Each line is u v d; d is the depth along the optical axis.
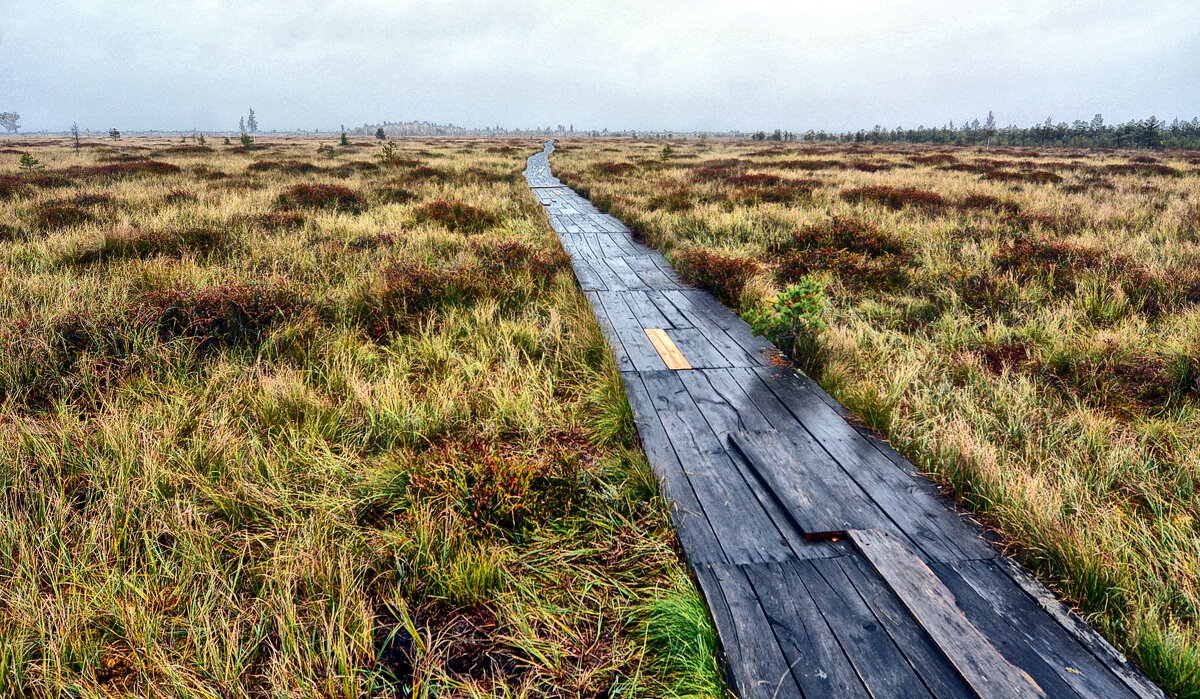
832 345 4.93
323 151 33.72
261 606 2.23
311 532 2.59
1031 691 1.79
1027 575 2.35
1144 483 3.02
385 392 3.92
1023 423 3.59
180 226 8.52
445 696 1.93
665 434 3.56
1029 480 2.83
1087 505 2.82
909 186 16.20
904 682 1.86
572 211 14.30
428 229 9.60
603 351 4.79
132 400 3.79
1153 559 2.42
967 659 1.90
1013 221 10.18
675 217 11.58
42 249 7.00
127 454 3.00
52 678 1.91
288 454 3.21
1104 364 4.46
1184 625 2.13
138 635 2.06
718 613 2.15
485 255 7.73
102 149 33.66
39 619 2.07
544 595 2.42
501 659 2.12
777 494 2.88
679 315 6.16
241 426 3.54
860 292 6.93
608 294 6.96
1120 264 6.71
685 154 36.78
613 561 2.60
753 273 7.09
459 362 4.63
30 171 18.31
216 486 2.89
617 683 2.01
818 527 2.62
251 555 2.50
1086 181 17.75
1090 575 2.27
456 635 2.21
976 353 4.98
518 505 2.73
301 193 12.46
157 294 5.04
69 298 5.02
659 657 2.10
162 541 2.59
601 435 3.64
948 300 6.30
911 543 2.53
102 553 2.36
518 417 3.78
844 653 1.97
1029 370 4.61
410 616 2.28
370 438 3.55
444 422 3.65
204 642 2.10
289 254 7.35
